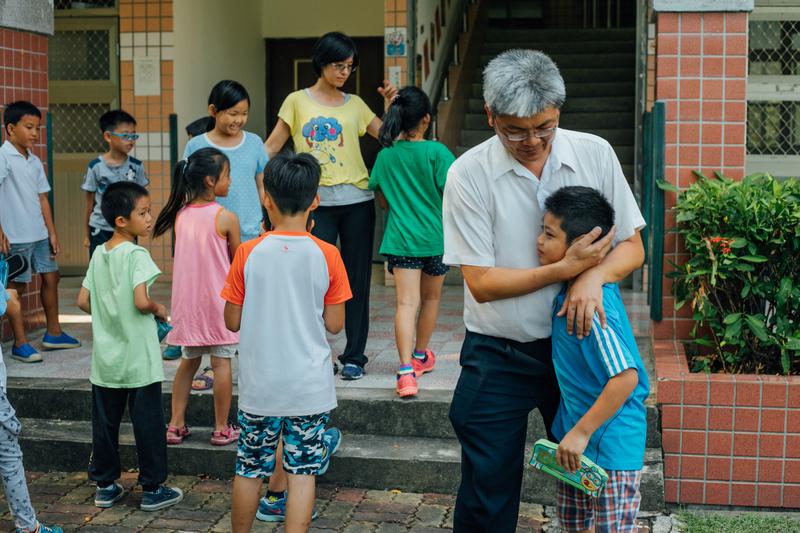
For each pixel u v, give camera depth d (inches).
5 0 231.1
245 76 379.6
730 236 177.0
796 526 159.8
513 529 125.0
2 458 145.8
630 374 108.8
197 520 163.8
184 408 182.7
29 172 225.1
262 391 136.7
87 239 250.8
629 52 418.6
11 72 236.1
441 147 189.9
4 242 217.8
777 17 251.3
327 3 385.1
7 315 221.0
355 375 198.7
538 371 120.0
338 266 142.1
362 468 174.9
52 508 169.2
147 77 327.6
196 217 175.8
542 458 113.7
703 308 179.2
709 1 186.9
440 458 173.6
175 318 176.7
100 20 334.3
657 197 190.7
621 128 378.3
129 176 248.1
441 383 195.6
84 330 253.4
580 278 112.3
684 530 159.0
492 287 116.3
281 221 140.0
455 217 118.8
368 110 206.4
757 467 167.0
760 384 165.5
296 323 137.6
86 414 196.7
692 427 167.8
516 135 108.7
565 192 111.7
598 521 114.6
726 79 189.0
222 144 198.2
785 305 175.2
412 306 190.2
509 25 495.5
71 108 340.8
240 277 139.2
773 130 259.4
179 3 326.6
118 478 171.2
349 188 199.0
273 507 163.0
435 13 348.2
